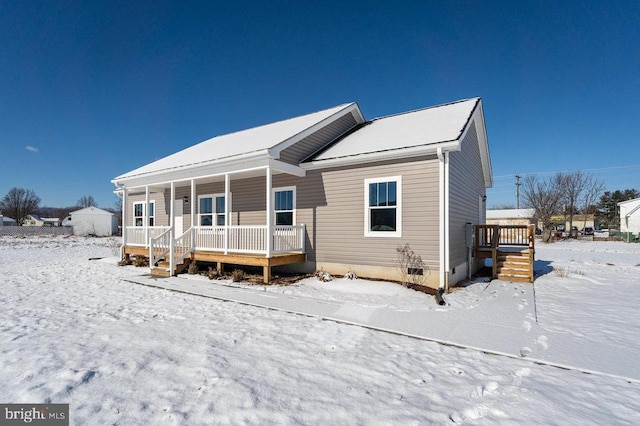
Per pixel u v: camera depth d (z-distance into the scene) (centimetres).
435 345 449
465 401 309
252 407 295
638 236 3105
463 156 1002
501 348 432
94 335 487
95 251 2077
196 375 355
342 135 1197
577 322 546
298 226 1002
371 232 905
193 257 1079
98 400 306
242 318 576
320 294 757
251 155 922
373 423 274
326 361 396
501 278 985
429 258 821
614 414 287
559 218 4625
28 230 4503
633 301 700
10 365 380
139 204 1711
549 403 304
